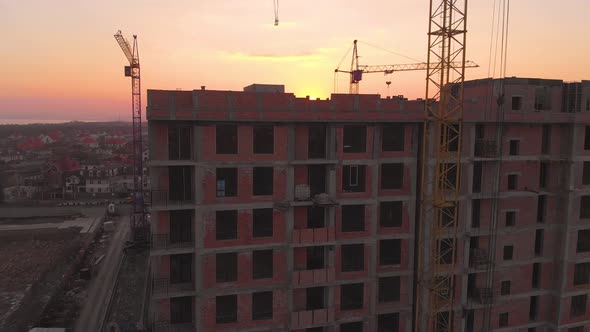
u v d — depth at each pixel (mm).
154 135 36438
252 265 38812
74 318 63438
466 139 42281
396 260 43125
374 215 41031
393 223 42656
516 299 45031
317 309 40312
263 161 38062
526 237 44781
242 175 37688
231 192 38094
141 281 77000
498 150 42906
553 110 44094
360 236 41000
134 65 121250
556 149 44656
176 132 37219
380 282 43188
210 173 36906
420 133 42000
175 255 39094
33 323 61688
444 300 42594
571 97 44031
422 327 42375
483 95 42344
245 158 37625
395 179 42312
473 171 43344
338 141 39500
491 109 42094
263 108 37062
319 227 40938
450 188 42219
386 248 43125
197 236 37000
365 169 40688
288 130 38312
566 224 44469
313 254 41125
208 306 37844
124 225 125750
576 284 45844
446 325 43000
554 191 44938
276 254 39094
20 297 73562
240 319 38781
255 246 38469
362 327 42000
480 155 43094
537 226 45094
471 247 44469
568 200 44156
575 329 47125
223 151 37438
